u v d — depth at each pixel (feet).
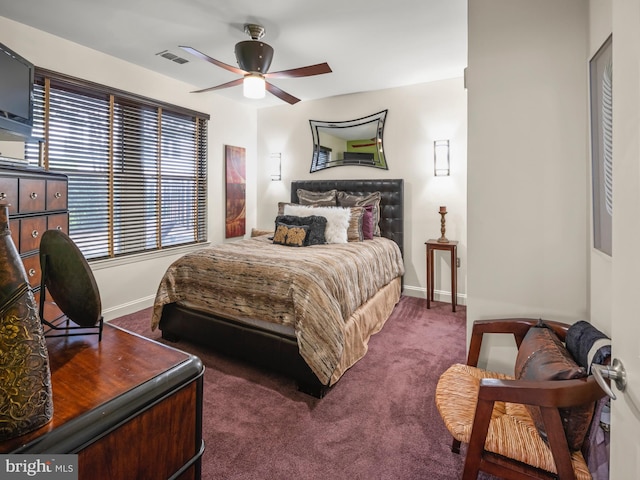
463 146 12.45
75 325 3.47
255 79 8.82
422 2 7.75
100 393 2.31
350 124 14.51
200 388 2.85
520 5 5.47
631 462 2.22
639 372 2.12
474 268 5.99
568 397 3.44
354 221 12.07
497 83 5.66
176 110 12.67
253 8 8.00
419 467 5.06
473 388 4.81
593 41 4.79
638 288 2.16
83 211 10.24
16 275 2.02
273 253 9.10
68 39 9.51
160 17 8.40
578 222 5.28
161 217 12.55
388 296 11.51
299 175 15.92
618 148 2.48
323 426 5.96
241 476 4.89
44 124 9.21
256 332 7.51
